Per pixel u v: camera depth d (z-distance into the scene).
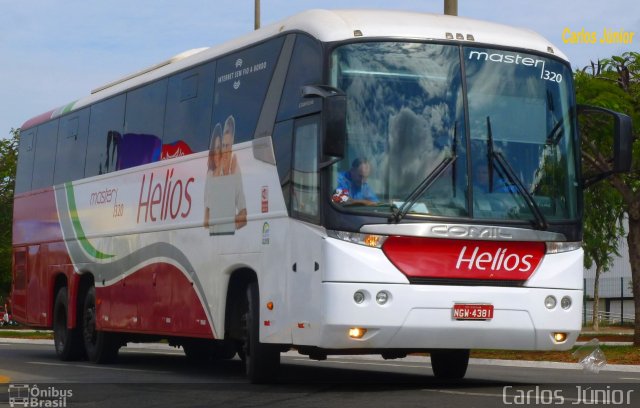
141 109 20.58
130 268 20.39
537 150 14.54
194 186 17.91
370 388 15.09
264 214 15.38
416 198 13.77
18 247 26.83
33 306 25.58
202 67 18.12
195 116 18.19
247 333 15.96
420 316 13.64
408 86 14.13
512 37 14.91
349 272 13.51
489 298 13.93
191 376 18.44
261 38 16.22
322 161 13.77
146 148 20.12
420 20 14.70
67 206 23.89
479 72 14.48
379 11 14.90
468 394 13.84
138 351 30.81
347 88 13.96
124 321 20.61
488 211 14.04
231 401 13.33
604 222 46.06
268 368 15.73
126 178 20.92
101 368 20.81
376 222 13.59
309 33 14.65
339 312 13.48
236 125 16.61
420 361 25.58
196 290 17.56
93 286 22.77
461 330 13.82
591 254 49.66
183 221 18.20
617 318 67.56
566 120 14.88
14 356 26.08
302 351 15.46
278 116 15.25
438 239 13.77
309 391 14.53
